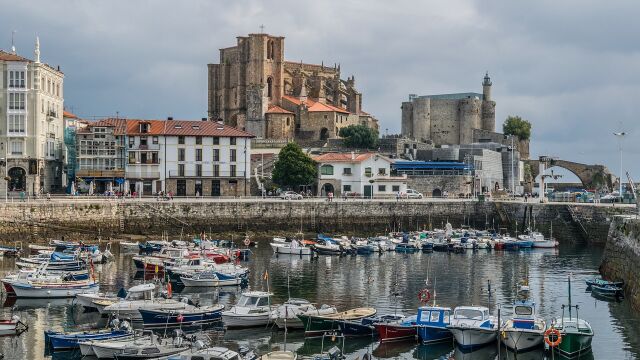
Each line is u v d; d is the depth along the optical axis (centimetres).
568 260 12169
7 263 10394
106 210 13488
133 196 15088
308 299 8425
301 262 11594
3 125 14775
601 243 14688
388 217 15850
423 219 16175
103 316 7412
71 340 6244
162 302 7350
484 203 16588
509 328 6469
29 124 14862
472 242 13612
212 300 8275
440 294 8856
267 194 17638
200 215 14275
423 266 11275
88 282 8362
